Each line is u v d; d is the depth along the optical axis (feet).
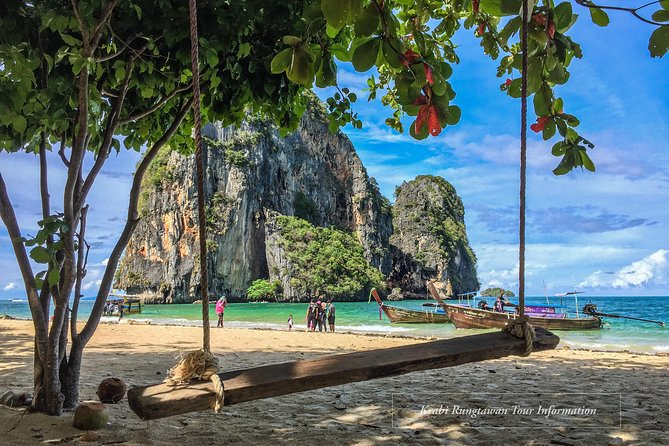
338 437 14.25
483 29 12.56
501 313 85.76
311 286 371.35
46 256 13.62
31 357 32.04
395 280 467.52
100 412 13.97
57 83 15.14
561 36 8.52
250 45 16.25
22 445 12.15
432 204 523.29
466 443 13.80
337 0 5.69
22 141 15.87
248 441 13.67
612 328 104.22
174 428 14.75
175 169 361.92
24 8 14.46
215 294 348.18
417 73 8.53
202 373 6.70
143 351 38.22
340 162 478.18
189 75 18.16
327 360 7.21
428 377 25.52
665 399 20.08
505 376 26.32
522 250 7.93
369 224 457.27
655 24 7.27
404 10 12.80
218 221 358.02
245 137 398.01
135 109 18.84
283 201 416.67
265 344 48.01
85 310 209.05
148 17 14.49
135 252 359.05
